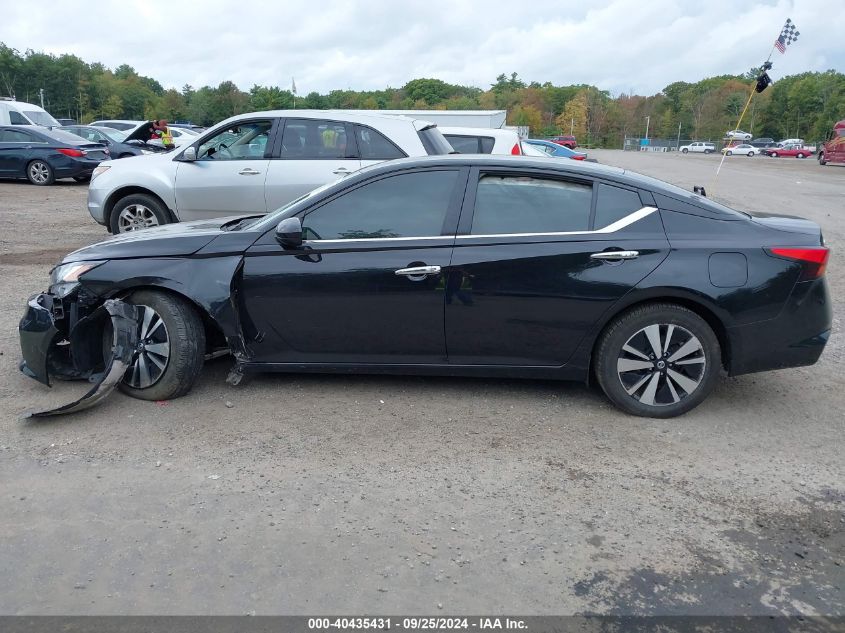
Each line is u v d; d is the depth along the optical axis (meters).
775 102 111.50
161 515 3.21
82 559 2.89
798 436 4.14
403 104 127.75
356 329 4.35
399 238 4.30
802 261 4.12
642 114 118.62
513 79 147.00
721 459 3.84
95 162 18.44
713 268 4.10
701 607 2.68
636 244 4.15
